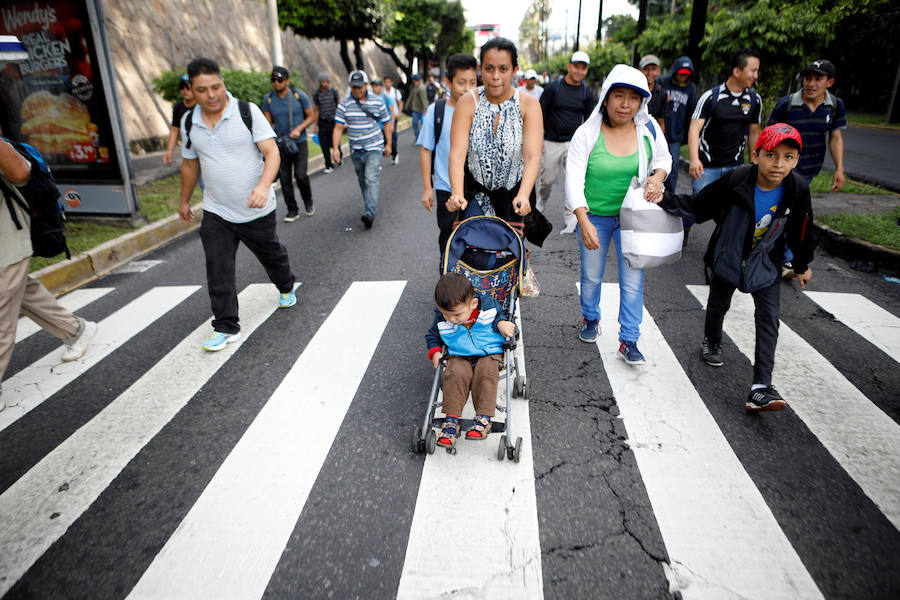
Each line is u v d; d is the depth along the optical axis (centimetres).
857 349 426
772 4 1070
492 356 313
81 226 758
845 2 1030
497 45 337
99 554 254
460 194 359
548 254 660
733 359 414
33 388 401
